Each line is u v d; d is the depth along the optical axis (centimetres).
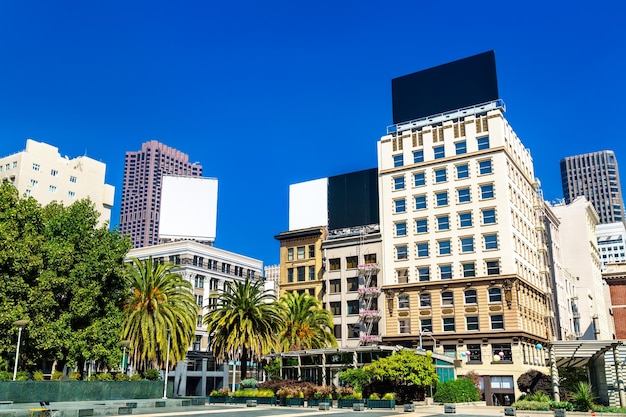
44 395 4553
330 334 7788
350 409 5119
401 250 8800
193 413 4300
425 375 5378
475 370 7638
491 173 8356
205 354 9906
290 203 10594
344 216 9850
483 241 8181
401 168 9119
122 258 6019
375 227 9512
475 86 9050
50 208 6047
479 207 8319
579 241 12550
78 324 5575
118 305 6072
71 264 5512
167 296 6231
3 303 4800
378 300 8769
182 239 11319
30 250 5066
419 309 8338
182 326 6391
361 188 9850
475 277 8019
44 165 13388
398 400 5562
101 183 14638
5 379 4900
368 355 6147
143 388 5434
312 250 9781
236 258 11681
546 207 10775
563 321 10662
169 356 6241
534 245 9394
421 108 9450
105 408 3956
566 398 5500
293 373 6712
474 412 5022
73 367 5516
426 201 8762
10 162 13188
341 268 9288
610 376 5609
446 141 8856
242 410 4831
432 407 5528
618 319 7306
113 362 5534
